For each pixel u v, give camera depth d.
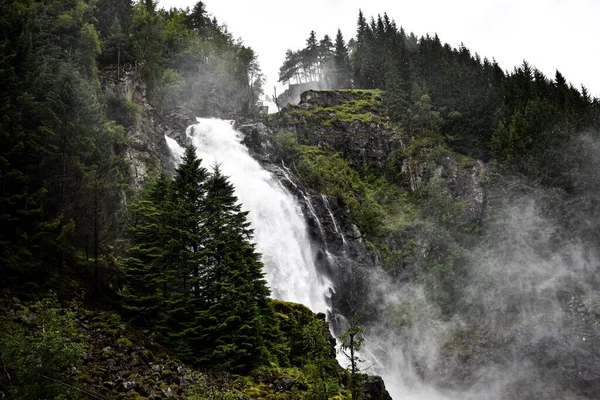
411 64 93.62
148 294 26.16
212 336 25.16
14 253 22.42
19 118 25.34
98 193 27.66
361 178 77.56
